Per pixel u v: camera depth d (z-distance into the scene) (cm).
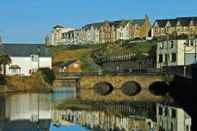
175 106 9538
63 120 7556
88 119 7806
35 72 16062
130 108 9531
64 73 16838
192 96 9281
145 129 6347
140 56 18875
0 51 17150
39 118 7600
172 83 13462
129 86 14662
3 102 10175
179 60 14925
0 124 6675
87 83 14650
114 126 6794
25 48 17712
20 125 6625
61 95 12850
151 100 11275
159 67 16012
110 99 11825
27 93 13188
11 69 16688
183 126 6425
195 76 8900
